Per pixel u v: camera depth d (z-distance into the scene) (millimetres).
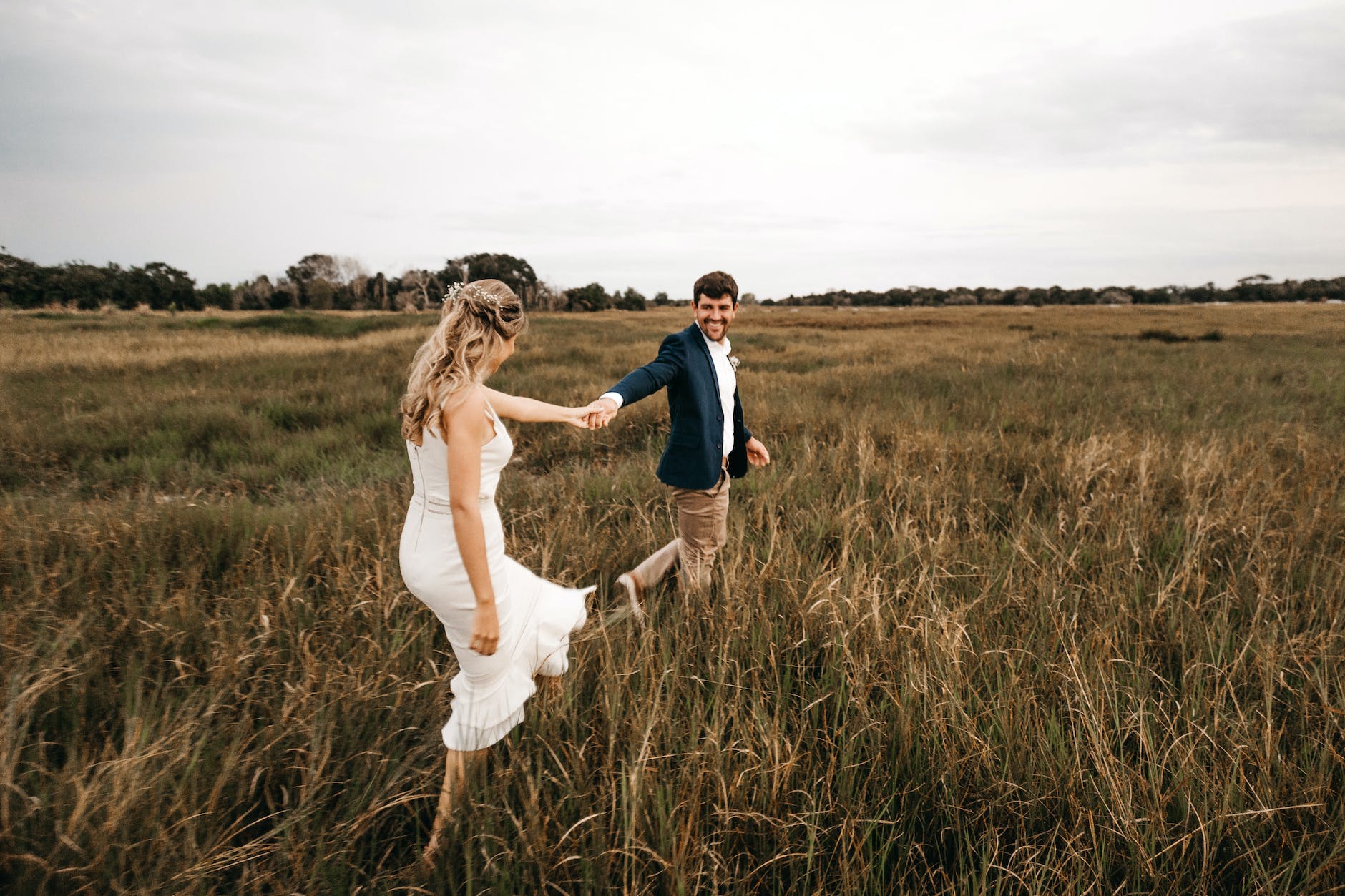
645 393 2842
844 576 3094
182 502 4223
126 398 8992
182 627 2730
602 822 1811
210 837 1744
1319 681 2383
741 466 3496
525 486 5035
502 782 1992
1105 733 2111
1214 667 2494
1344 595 3096
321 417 8180
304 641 2482
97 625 2730
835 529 3961
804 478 4891
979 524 4090
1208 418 7160
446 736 2086
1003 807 1952
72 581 3033
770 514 3938
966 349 17328
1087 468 4781
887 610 2789
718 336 3195
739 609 2838
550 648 2303
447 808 1944
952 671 2334
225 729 2170
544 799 1977
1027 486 4961
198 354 14117
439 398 1851
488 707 2121
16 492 5227
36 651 2438
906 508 4387
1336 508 4191
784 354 16547
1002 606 2980
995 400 8633
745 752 1985
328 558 3480
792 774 2006
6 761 1818
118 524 3730
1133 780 1991
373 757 2098
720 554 3385
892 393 9289
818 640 2727
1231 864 1826
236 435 7250
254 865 1757
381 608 2854
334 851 1803
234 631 2662
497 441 2000
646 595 3236
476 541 1893
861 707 2186
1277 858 1824
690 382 3039
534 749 2168
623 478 5090
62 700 2279
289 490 5500
